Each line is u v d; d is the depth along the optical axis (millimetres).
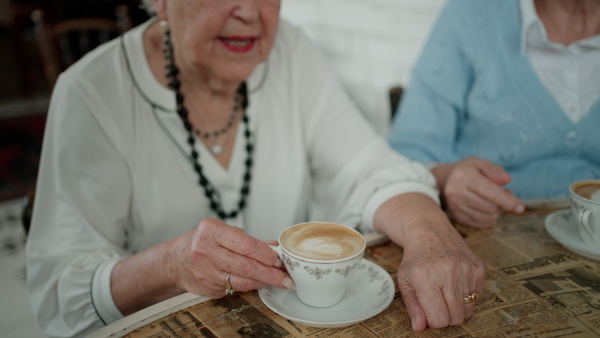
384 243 907
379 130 2424
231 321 688
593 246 816
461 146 1389
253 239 736
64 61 2795
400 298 739
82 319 891
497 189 924
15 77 5090
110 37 2762
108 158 1025
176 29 995
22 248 2359
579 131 1181
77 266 914
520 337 645
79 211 971
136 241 1115
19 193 2939
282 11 2670
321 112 1265
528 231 919
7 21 5379
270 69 1235
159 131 1089
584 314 686
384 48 2271
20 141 3723
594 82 1164
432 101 1375
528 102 1227
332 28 2455
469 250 769
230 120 1157
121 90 1061
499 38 1259
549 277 774
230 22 955
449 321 676
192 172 1113
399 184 985
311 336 653
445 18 1372
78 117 1007
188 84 1101
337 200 1202
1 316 1781
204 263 734
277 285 728
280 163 1215
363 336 653
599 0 1154
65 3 3750
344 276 677
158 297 854
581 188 836
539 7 1213
